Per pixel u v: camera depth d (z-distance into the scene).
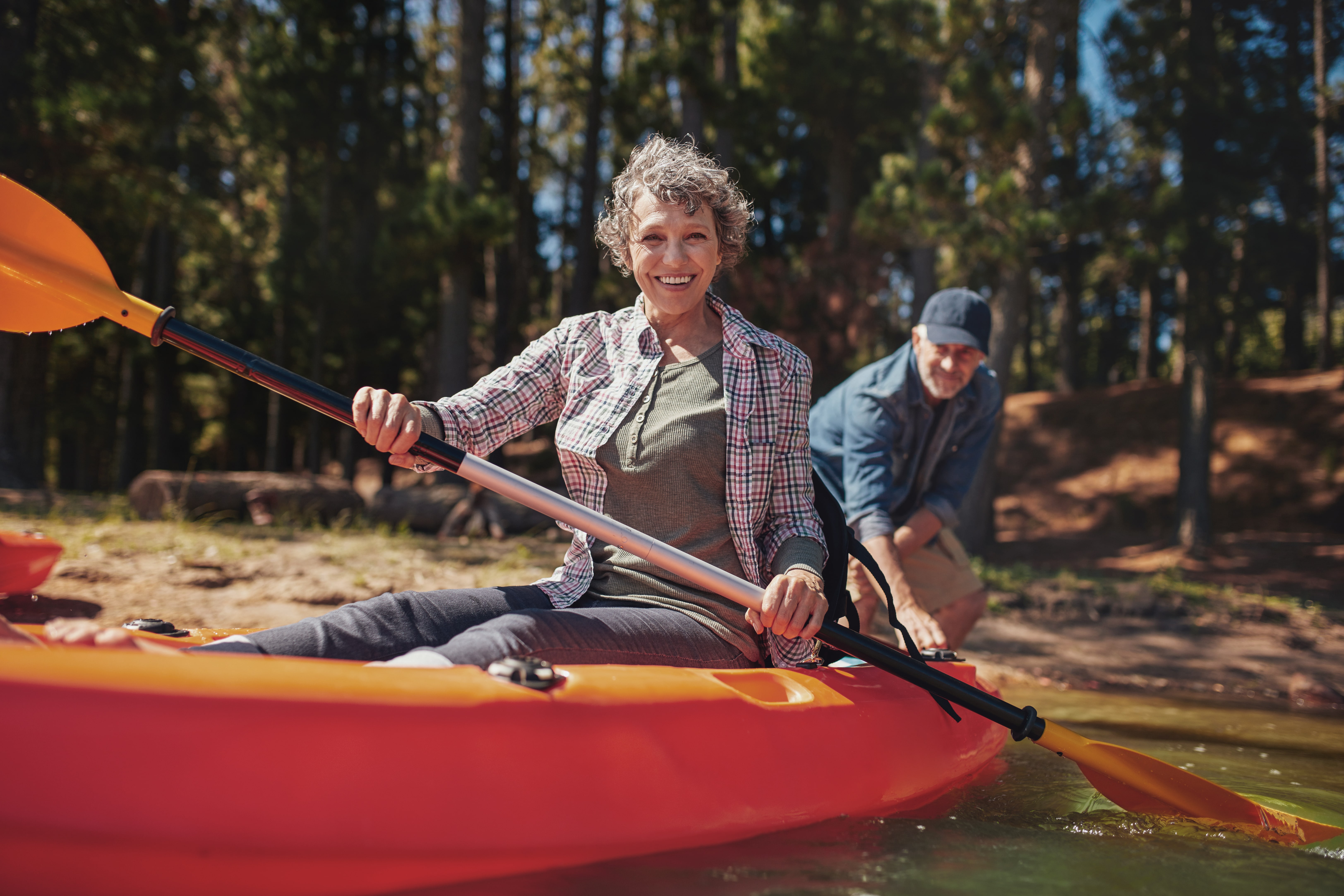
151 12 11.20
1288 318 22.19
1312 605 8.62
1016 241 10.46
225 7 18.36
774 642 2.18
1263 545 13.95
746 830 1.69
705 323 2.09
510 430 2.04
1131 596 7.51
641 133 16.75
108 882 1.15
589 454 1.96
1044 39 11.28
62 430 20.52
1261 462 17.23
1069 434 19.42
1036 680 5.12
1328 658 6.50
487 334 22.45
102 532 5.67
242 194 22.03
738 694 1.81
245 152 21.88
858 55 16.58
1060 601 7.26
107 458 26.50
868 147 21.08
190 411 23.52
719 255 2.10
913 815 2.04
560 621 1.76
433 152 23.41
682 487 1.97
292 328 20.69
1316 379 18.78
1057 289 26.50
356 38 18.83
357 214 19.94
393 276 13.64
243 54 19.86
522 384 2.05
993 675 5.10
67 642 1.36
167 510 7.37
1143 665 5.84
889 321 18.56
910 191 11.55
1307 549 13.52
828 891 1.53
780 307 13.27
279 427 19.31
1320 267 19.27
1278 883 1.74
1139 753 2.22
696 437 1.95
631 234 2.04
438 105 24.06
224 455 24.30
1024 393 28.94
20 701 1.13
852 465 3.20
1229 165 13.19
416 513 9.16
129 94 10.20
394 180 20.41
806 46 16.75
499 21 22.50
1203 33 13.75
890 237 11.23
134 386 19.59
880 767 2.02
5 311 1.95
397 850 1.31
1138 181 16.02
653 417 1.96
